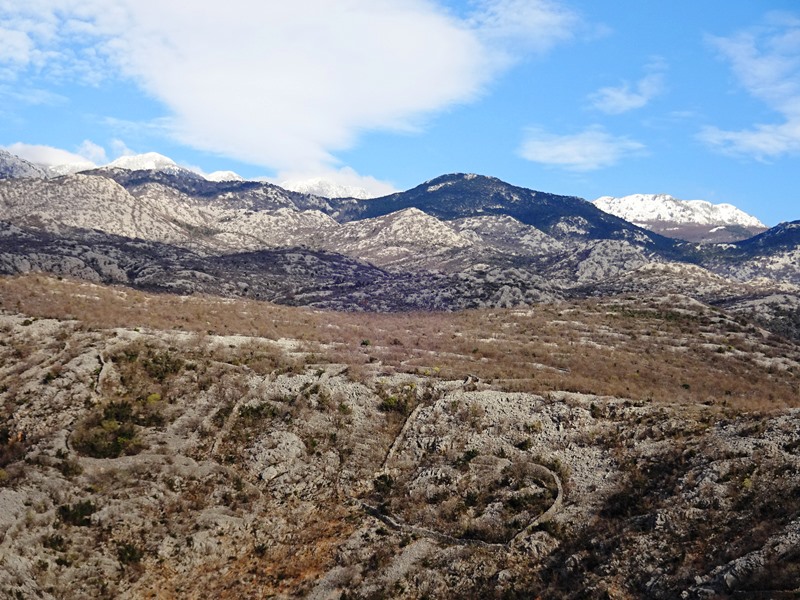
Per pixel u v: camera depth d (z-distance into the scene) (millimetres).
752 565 26750
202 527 34438
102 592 29797
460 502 36312
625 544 30906
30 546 30031
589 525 33375
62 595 28734
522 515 34594
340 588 31234
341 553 33469
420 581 31156
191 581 31812
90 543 31703
